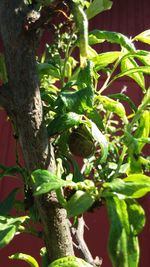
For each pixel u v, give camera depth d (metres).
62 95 0.61
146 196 1.71
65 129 0.60
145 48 2.02
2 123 1.94
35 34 0.55
